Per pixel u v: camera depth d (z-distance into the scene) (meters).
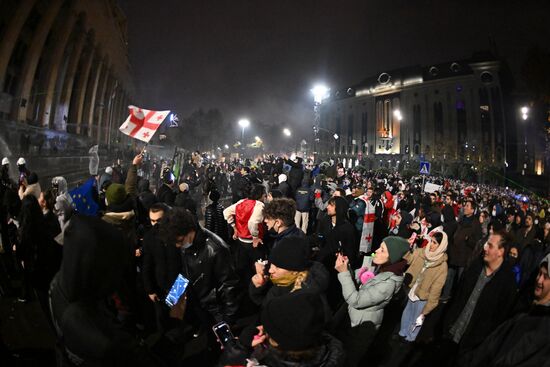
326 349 2.03
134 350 1.67
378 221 10.07
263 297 3.76
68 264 1.67
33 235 5.03
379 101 105.31
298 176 12.19
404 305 6.91
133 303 4.64
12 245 7.29
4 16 25.25
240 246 6.14
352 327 3.78
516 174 74.75
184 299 3.68
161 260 4.24
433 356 5.08
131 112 6.30
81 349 1.60
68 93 40.16
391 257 3.74
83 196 6.24
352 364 3.66
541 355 2.35
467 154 78.25
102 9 42.75
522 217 11.68
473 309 4.17
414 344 5.41
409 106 97.50
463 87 89.00
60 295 1.79
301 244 3.20
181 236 3.87
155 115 6.33
